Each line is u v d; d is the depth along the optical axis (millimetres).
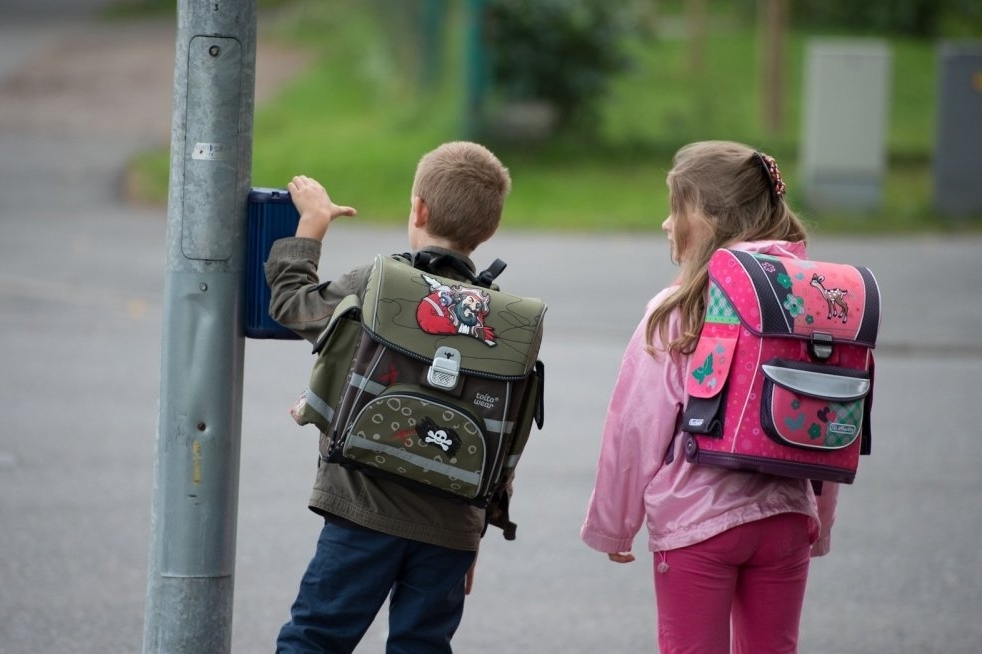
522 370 8547
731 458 8547
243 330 8867
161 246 36812
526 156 49625
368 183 44906
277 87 65625
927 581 15133
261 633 13195
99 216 41125
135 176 47312
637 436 8961
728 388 8617
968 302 32031
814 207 43219
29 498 17172
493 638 13273
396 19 59969
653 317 9031
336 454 8391
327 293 8703
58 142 53375
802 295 8680
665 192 45250
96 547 15516
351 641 8664
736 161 9352
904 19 75312
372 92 62594
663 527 8852
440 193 9148
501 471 8727
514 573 15188
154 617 8812
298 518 16688
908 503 18016
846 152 43000
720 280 8766
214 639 8820
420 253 9094
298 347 27000
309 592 8680
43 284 32000
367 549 8586
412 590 8828
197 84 8516
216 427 8719
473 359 8469
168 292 8680
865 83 42688
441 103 54625
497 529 16641
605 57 50656
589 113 51500
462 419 8352
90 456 19125
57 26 83375
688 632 8750
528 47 49969
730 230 9289
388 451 8344
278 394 23062
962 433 21812
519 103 51062
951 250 38625
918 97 63594
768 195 9438
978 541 16516
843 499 18141
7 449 19312
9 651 12562
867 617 14016
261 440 20172
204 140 8547
